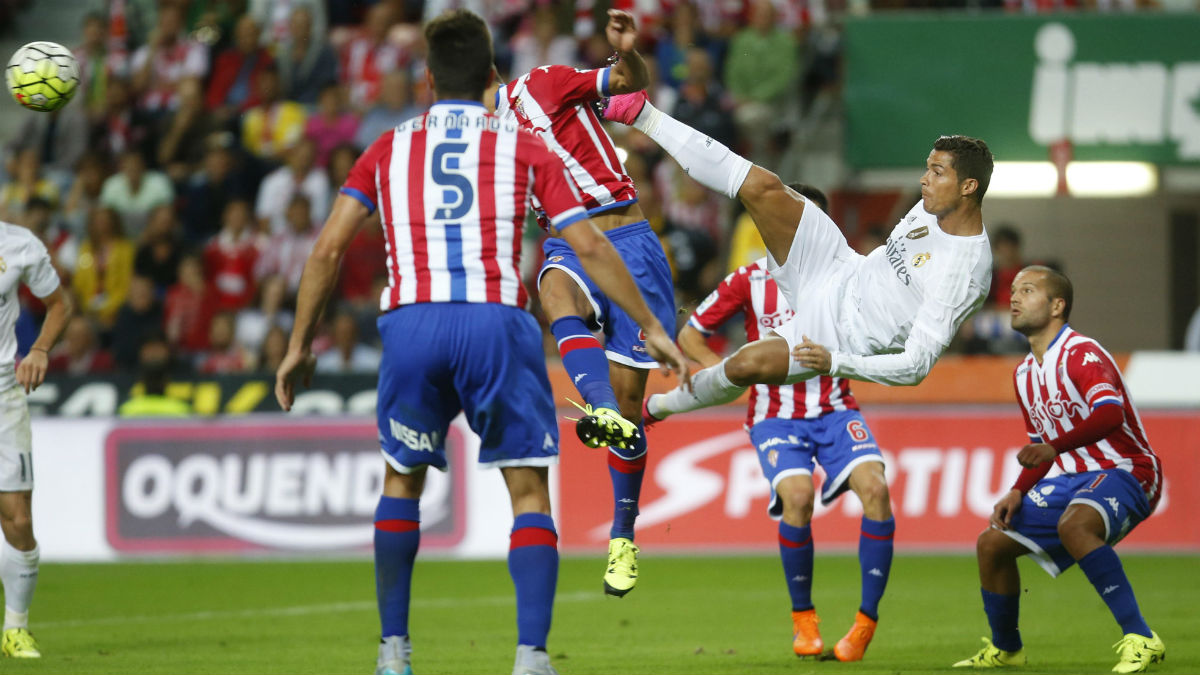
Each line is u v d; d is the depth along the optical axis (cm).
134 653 2298
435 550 3862
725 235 4866
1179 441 3762
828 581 3359
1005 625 2077
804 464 2297
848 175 5144
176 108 5238
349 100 5306
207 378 3956
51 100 2242
